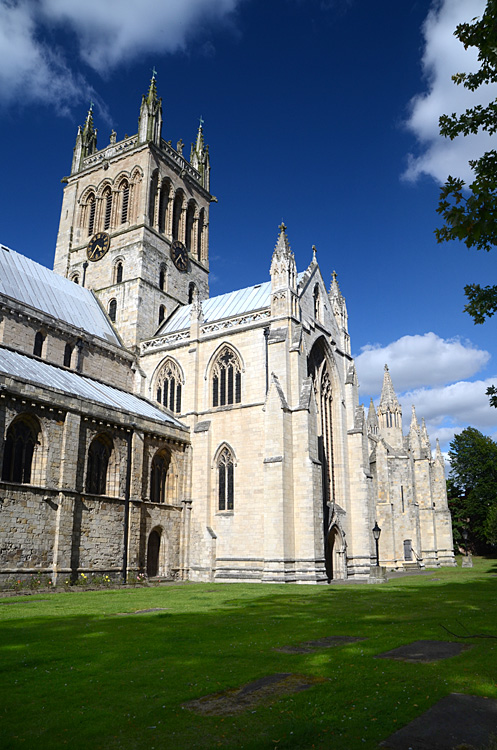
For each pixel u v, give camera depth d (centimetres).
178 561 5659
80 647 1848
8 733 1077
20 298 5891
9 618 2581
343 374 7112
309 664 1593
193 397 6203
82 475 4612
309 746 1004
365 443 6856
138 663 1617
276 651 1786
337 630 2203
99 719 1148
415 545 8525
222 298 7250
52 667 1575
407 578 5981
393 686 1354
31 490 4116
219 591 4188
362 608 2994
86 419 4697
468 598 3481
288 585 4822
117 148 8188
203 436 5959
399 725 1099
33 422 4259
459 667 1538
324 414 6656
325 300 7050
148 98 8031
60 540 4266
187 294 8175
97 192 8156
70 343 5991
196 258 8612
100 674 1495
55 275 7094
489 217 1157
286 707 1208
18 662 1627
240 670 1527
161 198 8038
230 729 1088
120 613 2792
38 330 5606
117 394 6006
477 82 1480
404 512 8675
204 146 9281
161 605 3153
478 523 12169
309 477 5294
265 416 5475
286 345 5703
